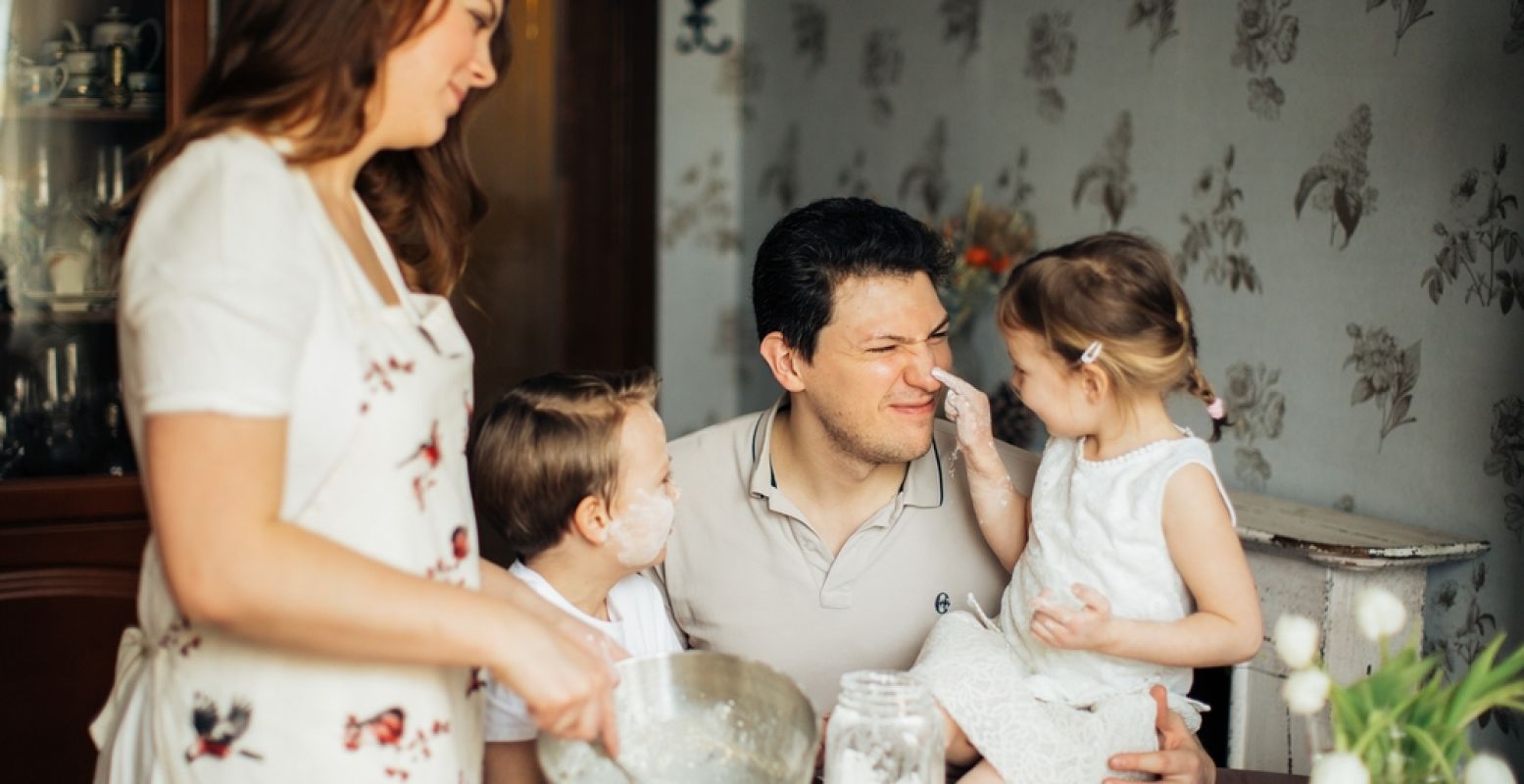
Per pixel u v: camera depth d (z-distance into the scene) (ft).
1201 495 4.06
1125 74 7.30
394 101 3.15
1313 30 6.09
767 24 10.98
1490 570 5.27
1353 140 5.89
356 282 3.07
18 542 7.27
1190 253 6.88
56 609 7.37
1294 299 6.23
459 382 3.35
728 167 11.50
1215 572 4.03
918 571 5.00
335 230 3.07
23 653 7.32
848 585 4.98
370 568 2.76
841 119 10.07
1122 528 4.17
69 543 7.36
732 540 5.08
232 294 2.68
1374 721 2.98
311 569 2.68
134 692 3.38
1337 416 6.01
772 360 4.84
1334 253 6.01
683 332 11.51
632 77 10.73
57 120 7.40
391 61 3.10
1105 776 3.99
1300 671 3.11
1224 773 4.48
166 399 2.64
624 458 3.99
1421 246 5.57
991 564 5.01
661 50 11.13
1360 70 5.85
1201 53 6.77
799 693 3.24
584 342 10.83
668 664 3.51
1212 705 5.95
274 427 2.70
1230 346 6.63
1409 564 5.28
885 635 5.01
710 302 11.57
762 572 5.05
